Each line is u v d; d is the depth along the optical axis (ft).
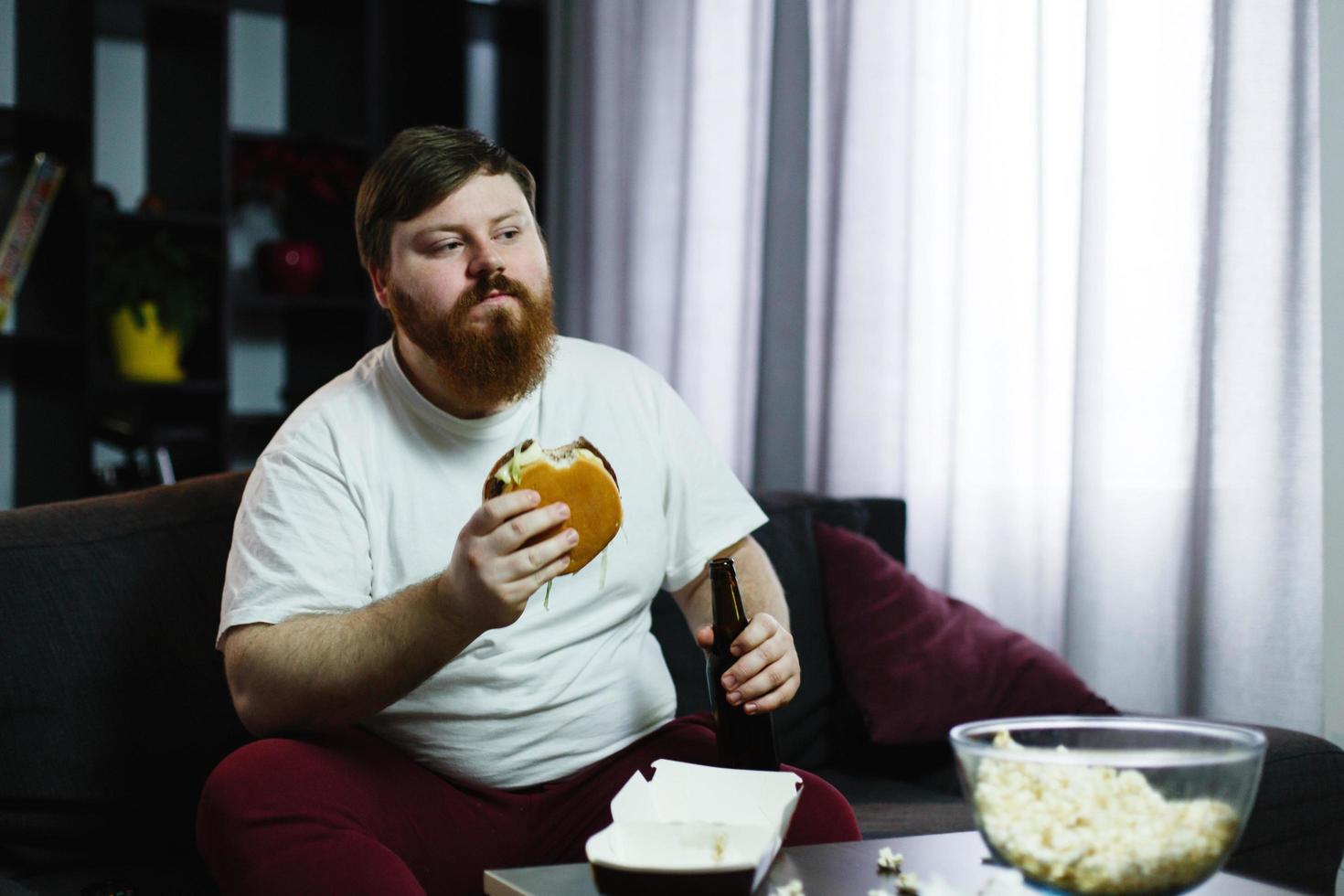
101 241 10.92
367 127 11.80
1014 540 7.75
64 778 4.63
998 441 7.79
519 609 3.59
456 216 4.43
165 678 4.85
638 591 4.92
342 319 12.09
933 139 8.43
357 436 4.60
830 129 9.06
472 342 4.42
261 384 12.52
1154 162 6.79
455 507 4.63
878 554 6.86
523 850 4.52
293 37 12.37
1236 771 2.66
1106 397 6.97
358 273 11.96
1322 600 6.21
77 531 4.92
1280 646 6.26
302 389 12.13
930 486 8.44
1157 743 2.91
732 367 9.89
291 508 4.39
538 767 4.64
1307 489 6.22
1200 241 6.62
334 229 12.12
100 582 4.83
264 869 3.64
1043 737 2.99
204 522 5.18
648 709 4.90
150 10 11.01
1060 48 7.38
